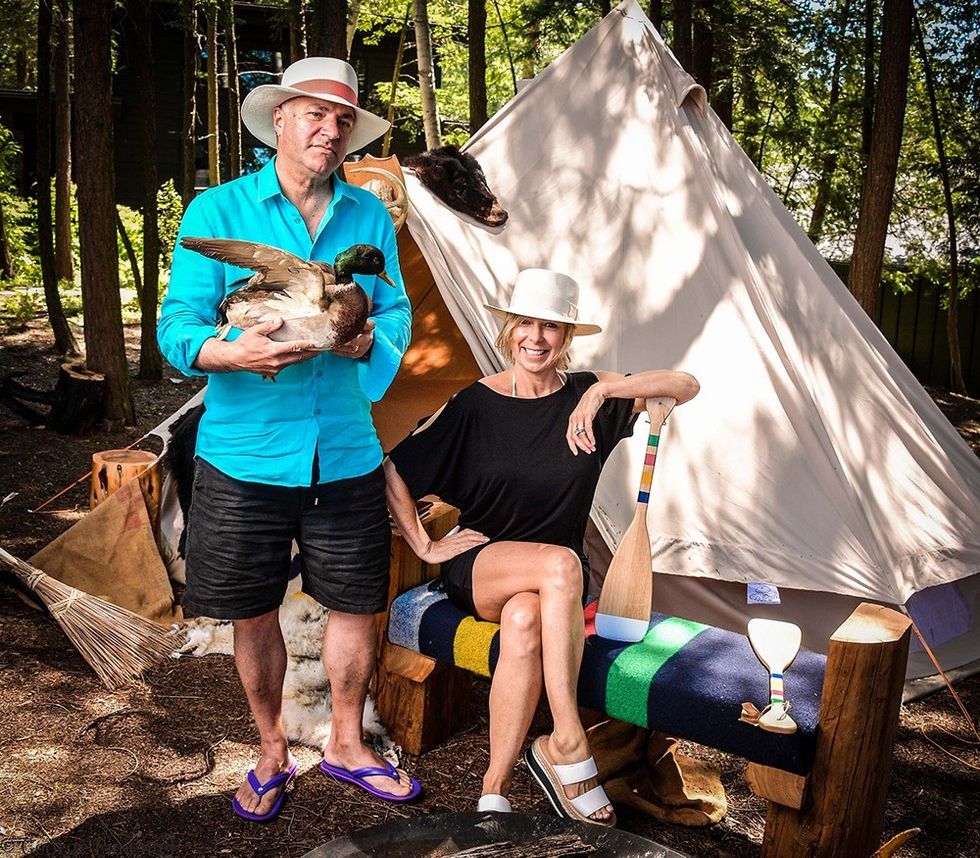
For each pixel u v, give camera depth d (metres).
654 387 2.88
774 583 3.74
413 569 3.30
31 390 7.45
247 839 2.78
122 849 2.70
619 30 4.69
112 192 7.33
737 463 3.88
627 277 4.23
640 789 3.02
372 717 3.40
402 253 4.76
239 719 3.45
